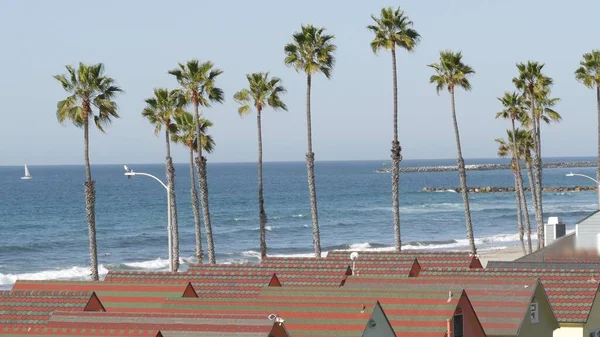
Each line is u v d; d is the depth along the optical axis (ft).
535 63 356.38
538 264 201.05
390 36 295.69
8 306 141.69
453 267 193.16
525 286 160.97
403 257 195.00
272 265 190.29
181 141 292.61
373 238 550.36
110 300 161.58
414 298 146.41
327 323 137.80
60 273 392.47
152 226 606.96
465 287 164.25
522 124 390.42
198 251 283.18
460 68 315.78
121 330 118.93
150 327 119.24
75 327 121.70
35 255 463.01
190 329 118.42
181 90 280.10
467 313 147.64
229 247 499.10
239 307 146.61
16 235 553.64
